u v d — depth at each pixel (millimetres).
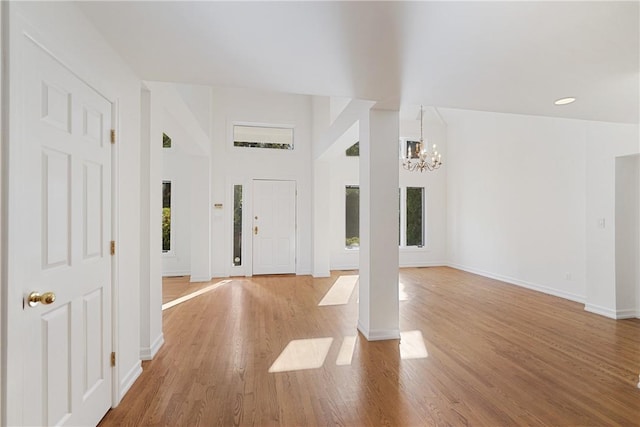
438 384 2357
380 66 2174
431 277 6371
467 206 7016
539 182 5254
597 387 2318
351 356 2830
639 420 1948
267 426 1893
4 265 1154
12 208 1184
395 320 3262
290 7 1524
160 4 1525
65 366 1547
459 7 1501
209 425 1901
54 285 1451
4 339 1155
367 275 3277
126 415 1984
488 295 4977
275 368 2604
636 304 3961
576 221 4656
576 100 2811
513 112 3205
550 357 2809
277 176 6707
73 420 1611
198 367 2621
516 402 2133
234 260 6578
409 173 7641
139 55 2074
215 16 1613
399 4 1480
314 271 6477
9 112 1160
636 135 3727
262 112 6676
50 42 1394
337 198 7293
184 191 6547
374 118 3252
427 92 2668
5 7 1139
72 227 1593
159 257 3053
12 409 1189
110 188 2010
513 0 1437
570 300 4691
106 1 1518
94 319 1821
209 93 6078
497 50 1927
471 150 6891
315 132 6531
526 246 5500
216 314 4047
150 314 2787
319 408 2068
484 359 2770
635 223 4008
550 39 1795
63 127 1511
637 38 1773
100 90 1850
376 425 1903
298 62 2133
